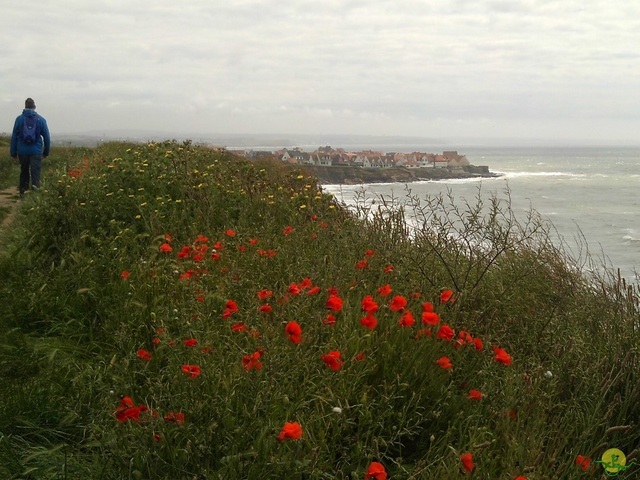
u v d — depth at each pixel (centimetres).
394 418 326
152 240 595
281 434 256
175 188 847
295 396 322
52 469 302
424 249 567
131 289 505
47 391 374
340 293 439
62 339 477
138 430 291
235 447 279
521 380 356
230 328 381
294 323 317
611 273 597
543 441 312
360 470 284
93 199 764
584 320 480
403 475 298
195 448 279
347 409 311
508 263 581
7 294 548
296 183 957
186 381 315
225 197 812
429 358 361
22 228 794
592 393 351
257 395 293
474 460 292
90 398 350
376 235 610
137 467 283
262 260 530
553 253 614
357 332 376
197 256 536
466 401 345
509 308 488
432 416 335
